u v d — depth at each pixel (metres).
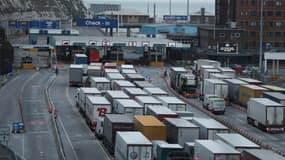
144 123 65.81
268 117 84.44
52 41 186.12
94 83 108.75
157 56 183.50
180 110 84.38
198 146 57.28
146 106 81.19
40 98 110.94
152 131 64.62
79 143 73.31
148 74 156.12
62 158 63.97
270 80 147.88
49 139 74.62
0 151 46.28
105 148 70.81
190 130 64.50
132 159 56.88
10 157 44.91
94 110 80.56
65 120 89.25
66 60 185.25
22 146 70.00
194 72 143.12
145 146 57.06
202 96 113.31
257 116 87.44
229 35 187.88
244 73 157.25
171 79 131.38
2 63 143.25
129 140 58.38
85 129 82.62
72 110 98.50
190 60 189.88
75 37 182.62
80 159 64.69
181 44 181.50
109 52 180.50
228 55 182.12
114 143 66.31
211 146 55.38
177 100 87.75
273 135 83.19
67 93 118.69
